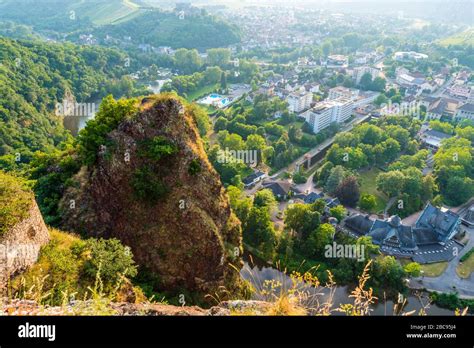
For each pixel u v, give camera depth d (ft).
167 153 127.95
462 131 379.96
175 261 125.70
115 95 550.77
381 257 212.43
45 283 82.94
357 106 521.24
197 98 543.39
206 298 128.06
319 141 402.72
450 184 298.76
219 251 131.54
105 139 132.46
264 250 220.64
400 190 289.33
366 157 341.82
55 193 136.26
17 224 83.10
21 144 317.22
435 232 243.40
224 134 365.20
